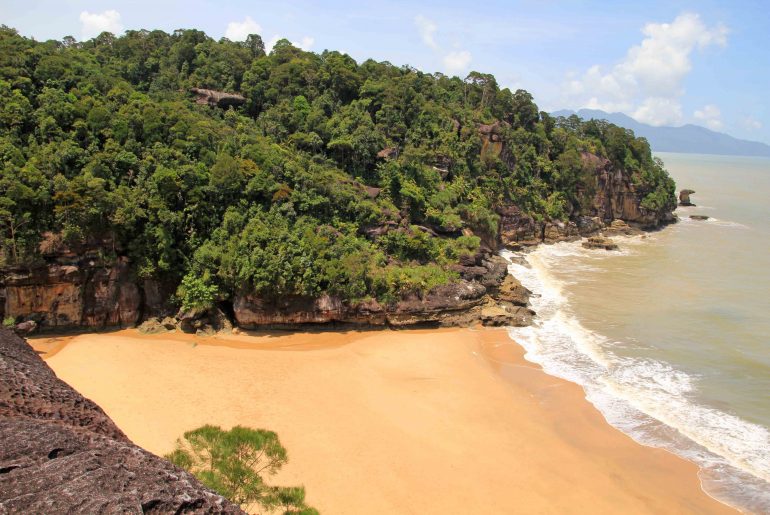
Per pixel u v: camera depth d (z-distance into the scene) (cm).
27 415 1153
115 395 3603
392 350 4656
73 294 4638
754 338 4941
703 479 3012
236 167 5294
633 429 3488
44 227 4575
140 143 5344
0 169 4534
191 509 938
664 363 4425
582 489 2927
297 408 3591
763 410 3694
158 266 4872
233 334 4841
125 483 942
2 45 5800
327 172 6134
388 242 5812
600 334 5053
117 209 4700
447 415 3619
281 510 2173
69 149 4903
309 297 4916
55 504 852
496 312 5350
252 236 4922
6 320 4453
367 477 2923
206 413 3453
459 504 2770
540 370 4322
